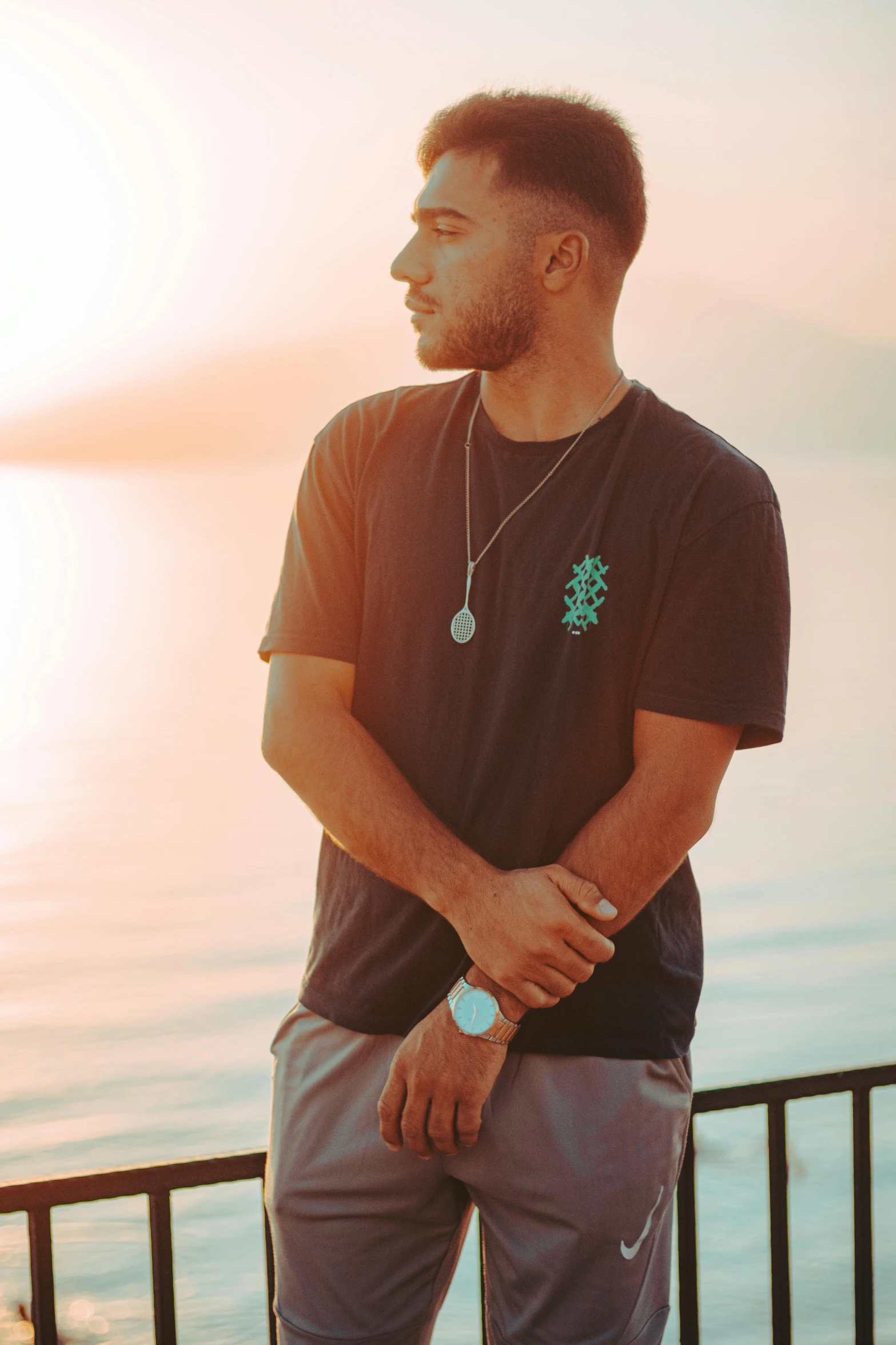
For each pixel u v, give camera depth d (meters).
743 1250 6.04
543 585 1.21
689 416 1.27
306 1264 1.30
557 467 1.23
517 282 1.17
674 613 1.19
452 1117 1.19
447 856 1.18
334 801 1.23
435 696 1.25
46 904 11.29
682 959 1.29
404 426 1.32
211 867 12.39
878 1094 7.68
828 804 14.88
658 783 1.18
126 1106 7.70
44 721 19.20
